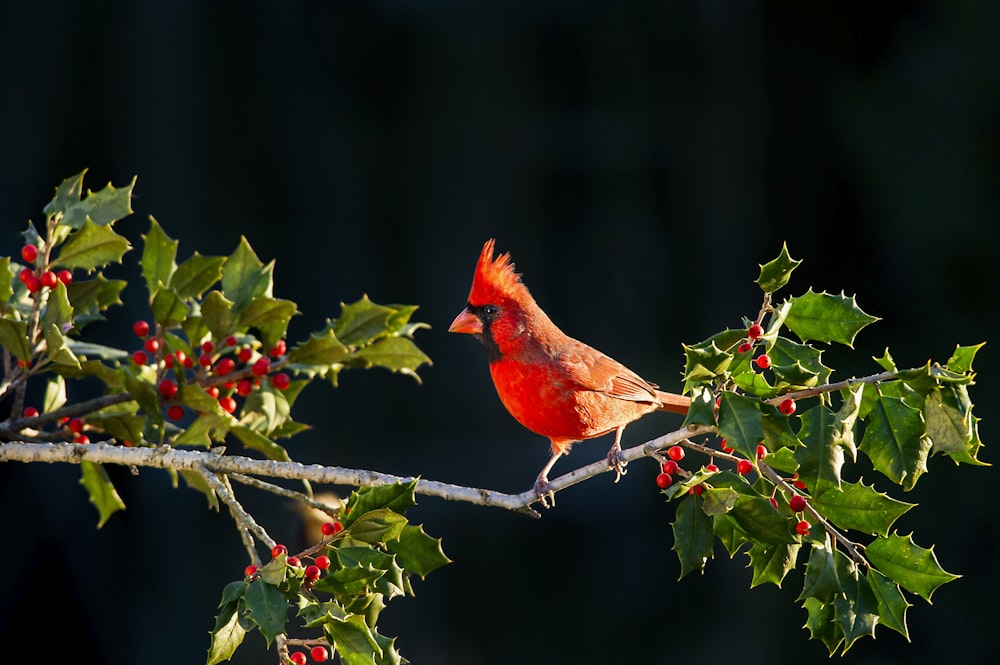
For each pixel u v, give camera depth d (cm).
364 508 381
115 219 448
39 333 441
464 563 1605
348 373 1723
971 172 1542
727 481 364
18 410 450
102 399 461
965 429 361
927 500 1392
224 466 424
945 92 1585
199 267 455
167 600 1403
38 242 449
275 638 353
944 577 364
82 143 1531
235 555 1432
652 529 1639
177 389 437
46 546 1379
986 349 1466
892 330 1560
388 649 360
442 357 1805
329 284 1753
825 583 361
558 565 1614
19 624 1362
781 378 369
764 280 388
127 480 1425
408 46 1789
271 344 461
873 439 372
